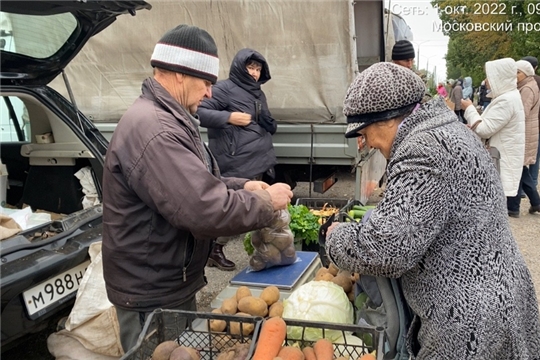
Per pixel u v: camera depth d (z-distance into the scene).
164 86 1.91
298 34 4.58
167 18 4.82
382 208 1.45
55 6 2.42
